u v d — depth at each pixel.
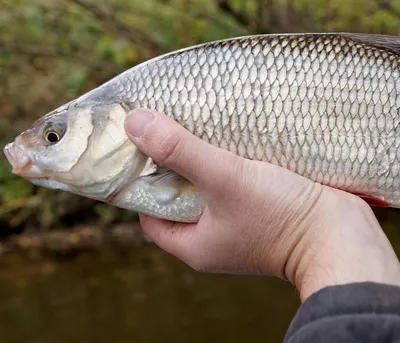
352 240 0.30
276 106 0.35
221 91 0.35
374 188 0.36
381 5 1.11
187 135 0.33
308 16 1.12
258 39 0.36
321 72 0.35
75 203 1.28
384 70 0.35
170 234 0.37
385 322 0.24
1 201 1.30
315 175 0.36
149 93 0.36
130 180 0.37
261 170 0.33
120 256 1.13
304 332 0.24
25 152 0.37
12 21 1.29
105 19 1.19
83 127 0.37
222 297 0.93
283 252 0.33
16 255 1.19
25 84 1.42
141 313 0.90
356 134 0.35
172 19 1.21
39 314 0.92
